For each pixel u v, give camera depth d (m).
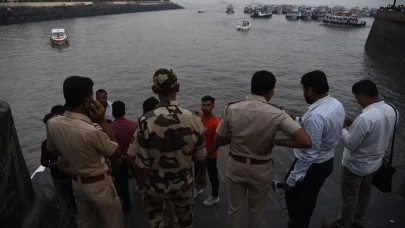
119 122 3.78
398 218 3.74
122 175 3.65
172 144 2.28
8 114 2.49
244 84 27.62
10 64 33.28
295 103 22.80
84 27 72.31
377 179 3.33
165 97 2.30
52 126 2.40
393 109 3.09
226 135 2.74
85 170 2.47
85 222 2.77
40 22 75.19
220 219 3.76
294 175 2.88
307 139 2.37
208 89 25.98
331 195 4.23
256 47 49.72
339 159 5.29
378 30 40.56
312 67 35.12
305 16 110.31
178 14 139.75
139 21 94.50
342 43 54.81
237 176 2.70
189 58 39.94
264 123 2.46
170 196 2.44
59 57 37.97
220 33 68.50
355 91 3.15
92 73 30.72
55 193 3.21
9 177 2.39
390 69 33.28
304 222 3.20
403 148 14.46
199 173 2.68
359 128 2.99
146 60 37.97
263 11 125.94
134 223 3.70
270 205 4.01
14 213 2.41
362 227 3.55
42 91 23.86
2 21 64.94
